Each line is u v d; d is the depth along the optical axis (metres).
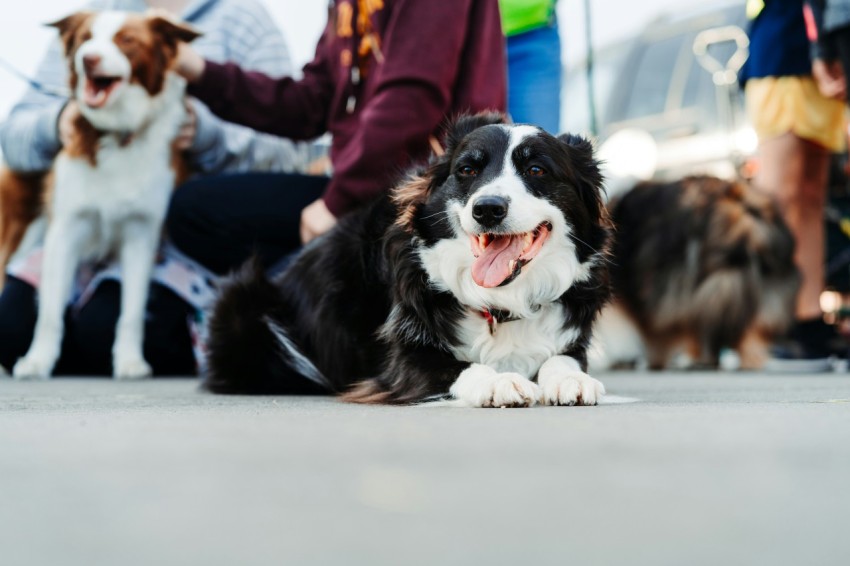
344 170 3.67
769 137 6.13
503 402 2.41
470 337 2.87
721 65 7.18
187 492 1.07
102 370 5.50
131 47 4.92
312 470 1.22
